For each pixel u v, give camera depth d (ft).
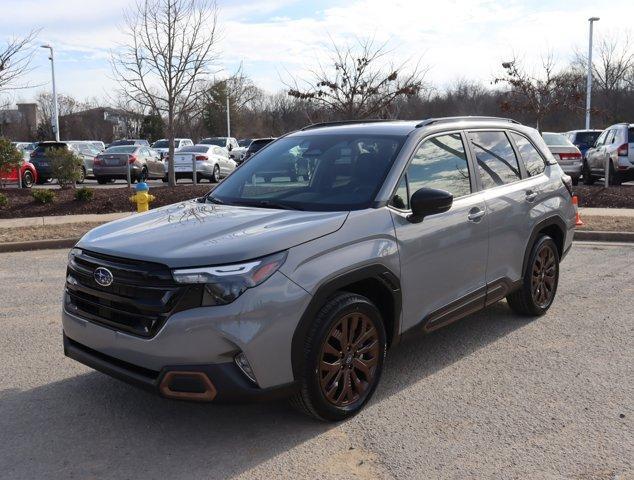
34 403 14.48
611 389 14.94
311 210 14.29
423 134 16.05
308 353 12.40
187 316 11.42
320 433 12.91
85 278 12.97
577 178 64.23
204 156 79.92
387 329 14.61
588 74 102.89
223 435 12.88
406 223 14.52
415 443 12.46
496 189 17.90
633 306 21.95
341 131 17.17
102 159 79.56
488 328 19.65
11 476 11.41
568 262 29.58
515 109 67.15
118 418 13.70
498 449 12.18
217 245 12.05
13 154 60.70
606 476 11.19
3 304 23.20
